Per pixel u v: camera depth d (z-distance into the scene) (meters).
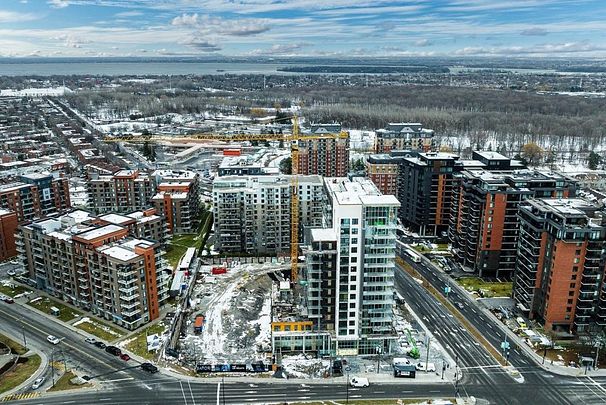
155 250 188.75
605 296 169.75
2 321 187.00
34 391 145.88
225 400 143.12
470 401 143.12
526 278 188.75
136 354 165.75
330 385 150.88
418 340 175.25
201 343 174.62
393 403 142.00
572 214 170.38
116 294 180.75
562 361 162.50
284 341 167.62
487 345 172.25
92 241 184.38
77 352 166.75
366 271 161.50
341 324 165.38
